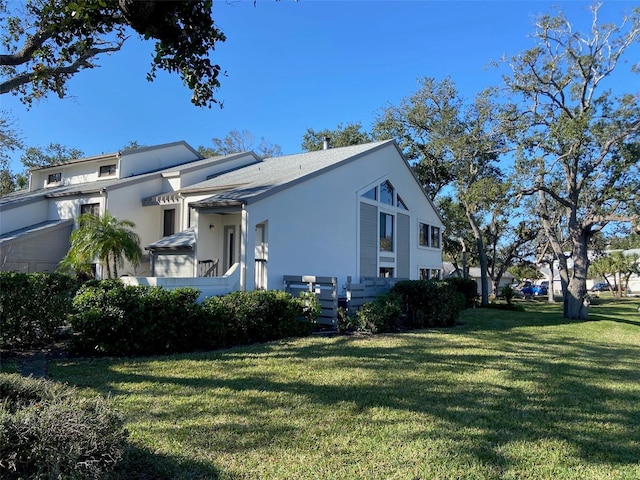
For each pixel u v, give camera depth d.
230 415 4.56
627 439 4.33
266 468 3.43
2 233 16.91
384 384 5.98
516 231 32.72
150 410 4.61
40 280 7.52
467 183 24.98
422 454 3.79
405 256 20.28
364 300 12.65
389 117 29.03
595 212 17.69
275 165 18.48
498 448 4.00
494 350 8.98
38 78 7.96
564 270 18.28
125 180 17.55
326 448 3.85
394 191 19.59
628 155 16.53
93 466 2.61
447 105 27.58
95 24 5.22
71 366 6.37
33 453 2.53
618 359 8.65
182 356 7.36
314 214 14.22
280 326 9.59
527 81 18.39
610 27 16.84
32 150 33.88
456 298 13.63
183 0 3.93
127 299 7.36
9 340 7.35
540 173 17.73
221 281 10.82
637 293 59.22
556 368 7.48
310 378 6.16
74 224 17.08
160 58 5.20
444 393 5.66
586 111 16.81
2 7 8.54
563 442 4.20
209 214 13.93
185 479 3.20
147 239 17.44
